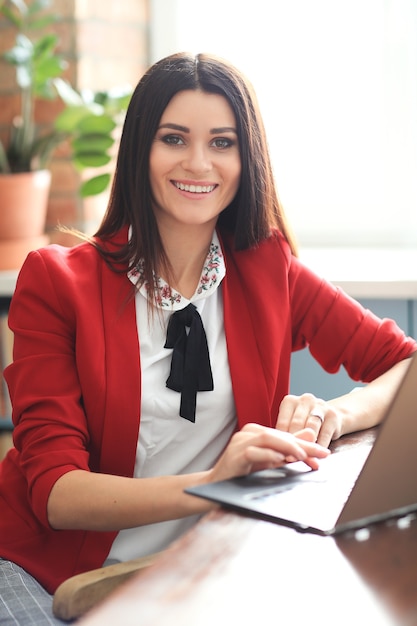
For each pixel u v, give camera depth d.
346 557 1.04
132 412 1.76
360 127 3.53
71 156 3.31
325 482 1.31
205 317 1.92
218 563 1.01
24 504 1.75
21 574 1.64
